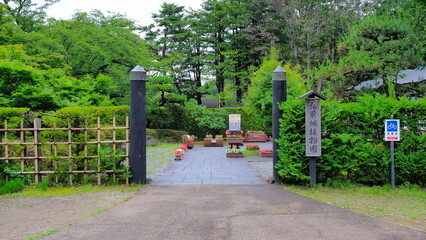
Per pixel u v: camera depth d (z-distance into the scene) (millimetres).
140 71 6883
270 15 26906
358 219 4246
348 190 6188
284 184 6805
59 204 5234
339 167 6516
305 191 6121
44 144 6707
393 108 6496
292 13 25719
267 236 3619
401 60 9094
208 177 7785
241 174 8219
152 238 3584
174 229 3898
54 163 6793
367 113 6539
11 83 9273
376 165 6586
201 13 27359
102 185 6742
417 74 14312
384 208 4824
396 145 6645
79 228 3961
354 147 6578
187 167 9500
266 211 4691
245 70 28406
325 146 6473
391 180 6430
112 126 6832
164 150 14742
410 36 9266
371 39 10016
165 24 27375
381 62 9297
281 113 7008
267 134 21781
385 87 10141
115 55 18438
